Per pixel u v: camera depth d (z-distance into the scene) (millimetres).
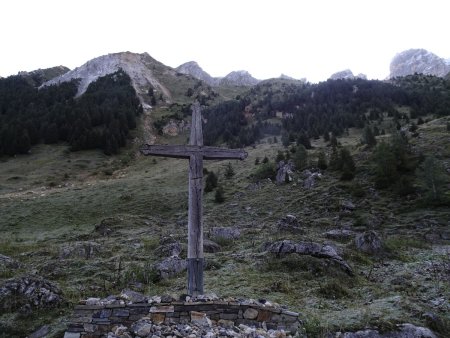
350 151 60625
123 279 14102
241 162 72062
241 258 17172
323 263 15039
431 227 30203
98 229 35625
